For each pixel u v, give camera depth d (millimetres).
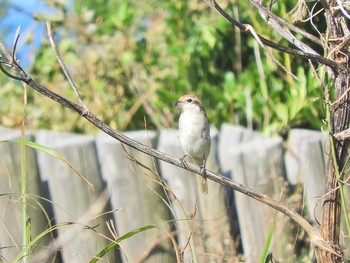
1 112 14227
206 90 13445
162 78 14055
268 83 12953
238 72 13461
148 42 14469
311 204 10234
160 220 9836
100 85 14281
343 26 6117
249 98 12984
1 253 9531
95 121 5789
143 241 9844
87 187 9758
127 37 14492
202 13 14031
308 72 12531
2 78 14664
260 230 10102
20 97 14219
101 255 6527
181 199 10023
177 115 13789
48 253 8922
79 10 15062
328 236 6238
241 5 13312
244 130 10844
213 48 13602
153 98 13883
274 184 10180
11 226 9547
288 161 10664
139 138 10070
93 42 14664
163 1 14500
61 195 9734
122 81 14305
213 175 6223
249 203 10133
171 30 14328
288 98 12680
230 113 13336
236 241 10156
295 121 12555
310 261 9836
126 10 14711
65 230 9680
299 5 6500
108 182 9844
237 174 10258
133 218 9805
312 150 10375
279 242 9930
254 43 12688
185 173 10062
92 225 9664
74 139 9922
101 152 9891
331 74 6180
